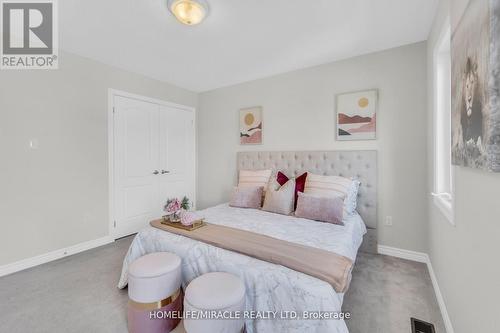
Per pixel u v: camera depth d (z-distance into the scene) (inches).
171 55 110.7
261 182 125.4
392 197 104.0
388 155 104.3
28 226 96.9
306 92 124.3
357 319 64.7
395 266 94.6
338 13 79.0
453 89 52.4
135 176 135.9
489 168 33.5
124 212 131.3
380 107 105.6
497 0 31.5
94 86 116.9
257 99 142.6
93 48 104.0
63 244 106.8
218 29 88.4
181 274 66.5
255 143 143.3
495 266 35.8
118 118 127.3
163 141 150.5
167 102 151.5
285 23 84.5
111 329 61.4
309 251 61.2
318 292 47.7
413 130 99.2
